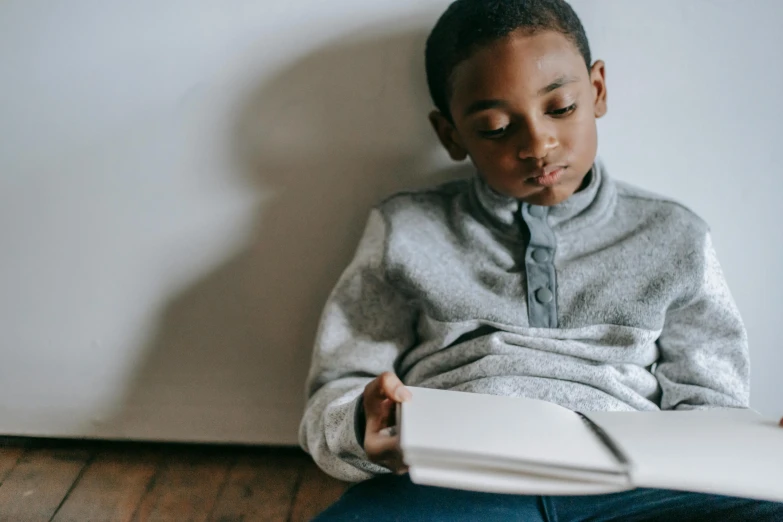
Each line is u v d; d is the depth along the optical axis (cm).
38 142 102
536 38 77
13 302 112
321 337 93
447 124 91
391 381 68
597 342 88
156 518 106
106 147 102
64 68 98
